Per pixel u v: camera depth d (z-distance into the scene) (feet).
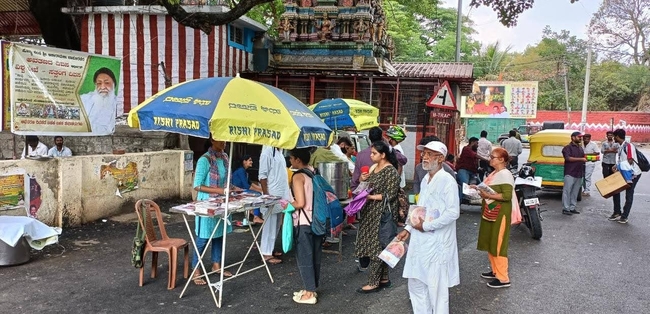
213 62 43.60
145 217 18.28
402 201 18.39
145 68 44.04
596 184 33.22
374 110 33.88
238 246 24.08
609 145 40.68
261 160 21.90
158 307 16.26
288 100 17.03
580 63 170.30
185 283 18.61
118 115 43.16
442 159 14.20
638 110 162.61
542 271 21.39
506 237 18.78
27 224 20.16
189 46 43.52
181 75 43.75
